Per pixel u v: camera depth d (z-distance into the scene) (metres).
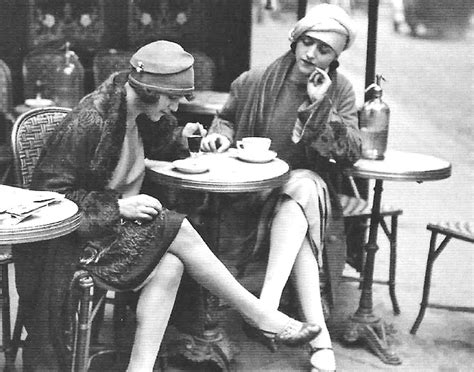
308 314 3.37
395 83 9.58
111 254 2.80
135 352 2.85
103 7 5.84
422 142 7.93
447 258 5.16
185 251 2.91
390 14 10.89
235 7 6.10
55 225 2.34
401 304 4.31
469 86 9.62
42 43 5.68
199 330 3.35
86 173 2.83
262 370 3.42
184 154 3.43
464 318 4.15
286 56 3.84
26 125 3.12
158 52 2.91
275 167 3.38
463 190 6.74
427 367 3.51
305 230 3.42
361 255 4.35
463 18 10.59
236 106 3.92
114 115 2.86
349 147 3.49
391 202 6.37
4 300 3.05
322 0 4.86
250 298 3.05
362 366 3.49
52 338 2.77
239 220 3.71
